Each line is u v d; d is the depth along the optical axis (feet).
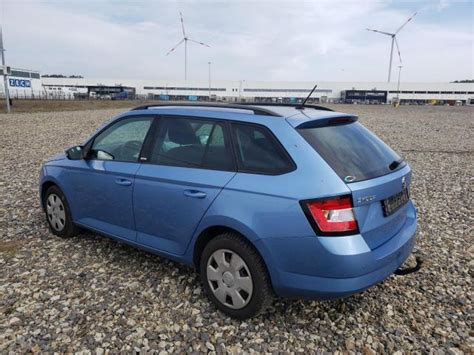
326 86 423.64
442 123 94.27
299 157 10.03
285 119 10.84
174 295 12.45
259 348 10.13
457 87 405.18
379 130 72.23
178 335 10.57
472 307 12.13
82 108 147.84
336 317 11.47
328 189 9.41
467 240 17.40
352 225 9.46
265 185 10.14
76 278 13.50
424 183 28.60
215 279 11.41
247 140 11.02
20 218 19.39
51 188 16.87
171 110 13.10
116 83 422.82
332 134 11.13
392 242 10.69
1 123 72.90
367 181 9.96
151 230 12.94
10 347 9.96
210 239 11.71
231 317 11.28
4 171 30.50
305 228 9.49
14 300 12.09
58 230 16.96
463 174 32.04
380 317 11.53
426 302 12.37
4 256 15.15
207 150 11.69
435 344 10.39
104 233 14.76
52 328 10.74
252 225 10.12
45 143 47.34
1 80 240.94
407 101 411.75
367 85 420.36
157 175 12.40
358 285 9.53
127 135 14.05
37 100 209.26
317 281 9.62
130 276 13.66
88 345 10.09
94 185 14.64
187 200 11.55
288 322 11.19
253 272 10.47
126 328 10.80
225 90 422.41
